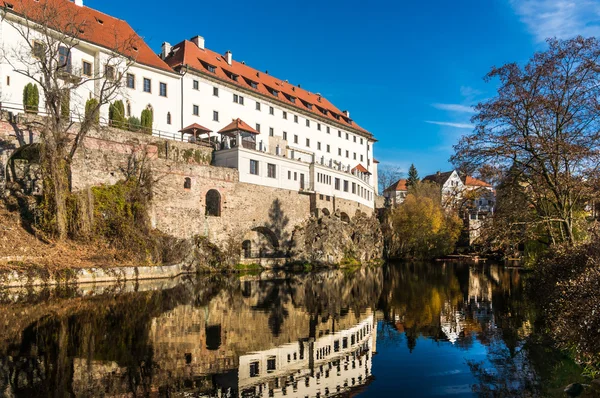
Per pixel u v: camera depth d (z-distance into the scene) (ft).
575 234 72.64
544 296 58.03
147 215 111.75
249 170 147.43
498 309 64.80
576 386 30.19
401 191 344.49
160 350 39.32
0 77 116.06
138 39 157.69
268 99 193.36
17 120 103.14
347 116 258.37
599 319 31.94
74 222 96.58
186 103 160.25
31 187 104.42
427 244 210.38
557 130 63.21
